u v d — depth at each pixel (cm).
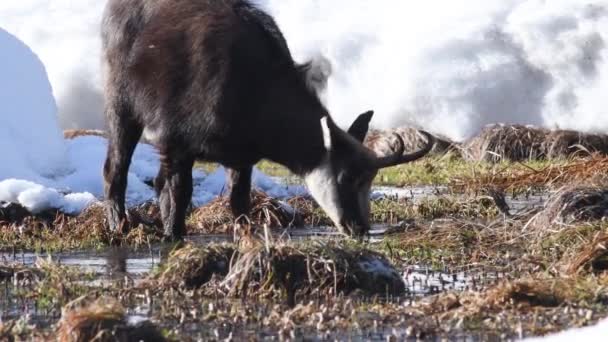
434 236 2486
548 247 2306
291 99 2538
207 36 2517
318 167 2534
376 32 4319
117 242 2620
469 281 2095
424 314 1828
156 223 2819
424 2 4397
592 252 2089
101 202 2794
